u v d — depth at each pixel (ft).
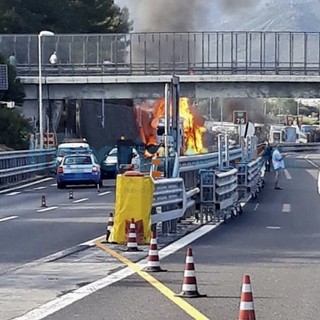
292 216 104.88
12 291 52.95
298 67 262.67
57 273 59.93
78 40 276.21
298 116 640.58
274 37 263.90
